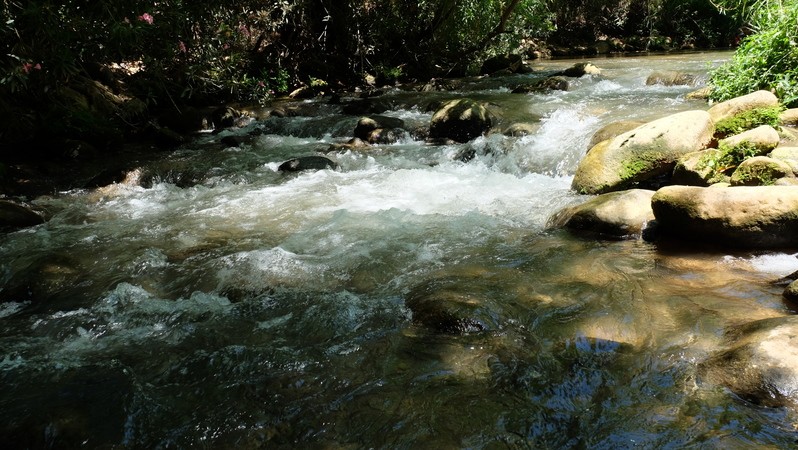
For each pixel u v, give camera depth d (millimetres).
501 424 2566
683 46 22125
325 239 5012
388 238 4953
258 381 2990
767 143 4883
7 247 5273
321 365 3107
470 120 8461
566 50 21844
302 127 9961
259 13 12688
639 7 24109
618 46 22562
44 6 6102
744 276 3791
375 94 12852
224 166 7875
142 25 6797
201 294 4059
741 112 5863
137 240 5332
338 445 2502
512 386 2826
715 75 8180
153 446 2557
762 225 4086
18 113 8516
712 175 4969
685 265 4039
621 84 11258
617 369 2895
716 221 4215
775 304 3346
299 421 2666
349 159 7910
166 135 9328
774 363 2607
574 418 2576
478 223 5238
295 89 13781
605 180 5617
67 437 2605
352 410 2721
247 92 12359
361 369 3051
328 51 15180
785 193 4113
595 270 4047
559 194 5934
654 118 7598
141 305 3951
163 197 6836
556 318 3408
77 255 4988
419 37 15992
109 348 3430
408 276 4160
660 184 5551
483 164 7316
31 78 7602
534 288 3812
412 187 6582
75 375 3133
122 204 6629
